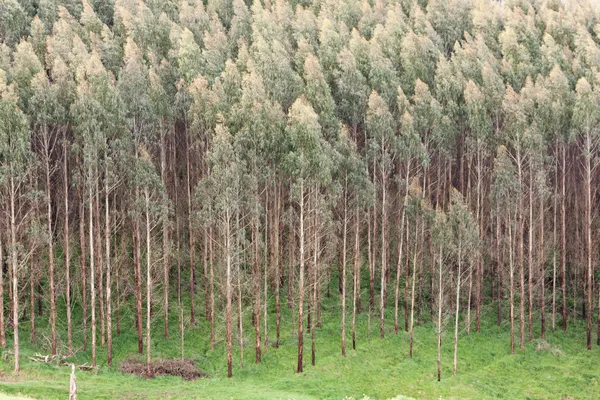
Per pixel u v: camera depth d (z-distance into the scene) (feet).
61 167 158.20
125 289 173.78
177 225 177.58
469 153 189.26
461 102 192.44
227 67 175.63
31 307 154.71
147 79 181.47
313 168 150.20
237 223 148.15
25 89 145.48
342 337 159.02
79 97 140.87
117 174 151.33
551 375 153.58
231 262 155.22
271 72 181.47
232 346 163.63
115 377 139.64
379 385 144.15
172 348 161.38
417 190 165.17
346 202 164.45
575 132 175.01
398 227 189.88
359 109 184.65
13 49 201.57
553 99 179.83
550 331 180.04
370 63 193.88
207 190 148.56
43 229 144.25
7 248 160.25
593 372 154.51
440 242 151.12
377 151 171.63
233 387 136.46
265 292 164.45
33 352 147.64
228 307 147.33
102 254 173.17
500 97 185.57
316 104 175.42
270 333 171.42
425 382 147.13
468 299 181.78
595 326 184.85
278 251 181.57
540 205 176.14
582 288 200.44
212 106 162.50
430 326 180.24
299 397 128.88
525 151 171.32
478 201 180.14
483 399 138.92
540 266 183.62
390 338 170.60
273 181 164.45
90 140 140.36
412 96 183.21
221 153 145.79
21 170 136.46
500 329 180.75
